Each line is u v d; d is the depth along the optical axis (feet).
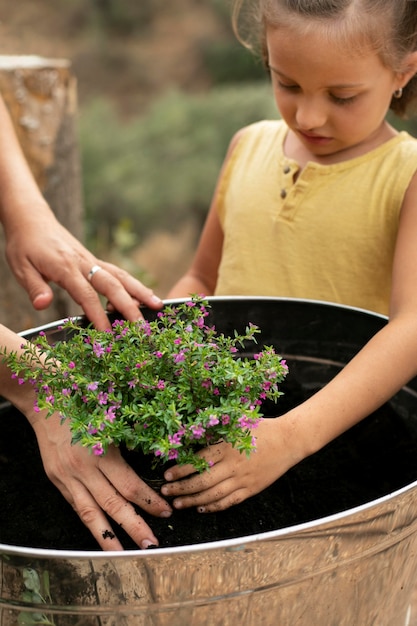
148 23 23.06
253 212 4.28
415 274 3.59
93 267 3.81
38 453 3.59
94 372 3.13
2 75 5.65
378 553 2.97
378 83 3.69
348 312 3.69
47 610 2.80
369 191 3.99
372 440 3.65
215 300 3.81
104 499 3.02
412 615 3.76
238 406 2.90
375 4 3.56
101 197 15.69
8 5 22.38
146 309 3.83
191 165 16.10
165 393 2.97
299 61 3.59
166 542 3.08
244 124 15.96
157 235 15.83
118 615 2.78
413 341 3.35
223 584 2.75
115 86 21.61
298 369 3.87
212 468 2.99
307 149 4.10
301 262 4.14
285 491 3.41
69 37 22.47
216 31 22.30
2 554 2.69
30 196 3.98
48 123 6.00
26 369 3.14
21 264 3.88
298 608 2.92
